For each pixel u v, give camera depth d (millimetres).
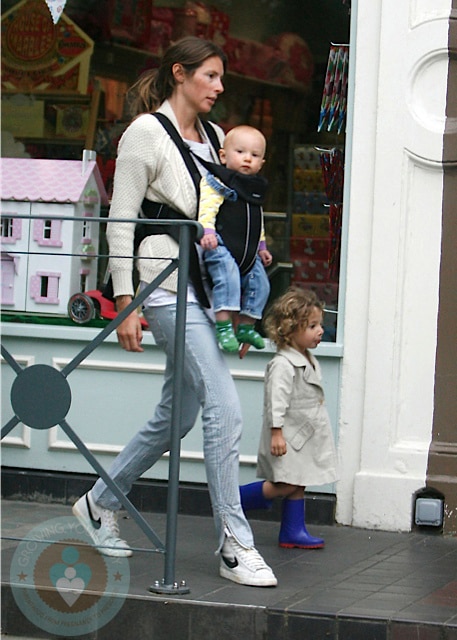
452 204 6527
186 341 5457
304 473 6086
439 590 5438
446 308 6547
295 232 7117
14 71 7707
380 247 6609
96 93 7598
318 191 7098
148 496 6941
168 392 5684
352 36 6691
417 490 6562
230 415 5445
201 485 6922
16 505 7004
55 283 6996
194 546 6184
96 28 7625
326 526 6719
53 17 7324
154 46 7602
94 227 7199
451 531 6523
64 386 5312
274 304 6141
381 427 6617
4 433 5348
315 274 7047
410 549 6230
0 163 6727
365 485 6629
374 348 6621
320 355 6691
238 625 5094
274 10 7297
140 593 5238
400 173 6570
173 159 5492
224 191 5441
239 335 5668
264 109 7340
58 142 7602
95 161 7379
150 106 5777
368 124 6637
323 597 5270
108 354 7008
